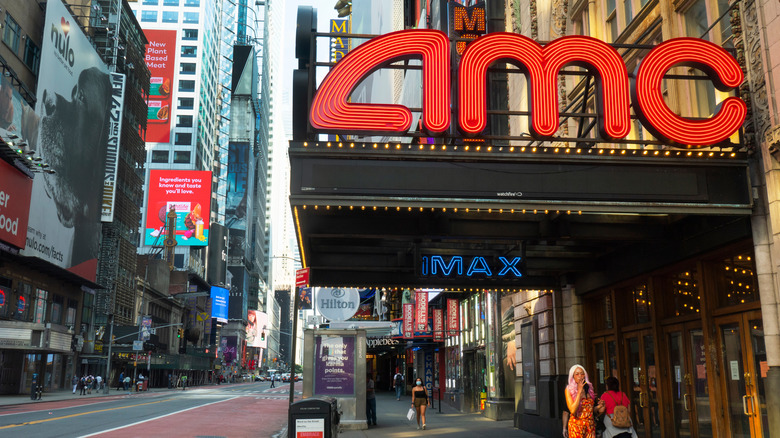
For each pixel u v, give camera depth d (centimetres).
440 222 1185
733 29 1059
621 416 953
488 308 2598
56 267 5416
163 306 10281
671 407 1326
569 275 1677
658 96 991
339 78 1004
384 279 1631
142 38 8550
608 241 1331
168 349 10475
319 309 2312
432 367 4362
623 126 998
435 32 1016
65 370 6284
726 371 1139
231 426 2255
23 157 4475
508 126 2042
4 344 4694
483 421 2311
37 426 2023
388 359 7662
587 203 1002
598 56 1016
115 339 7112
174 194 12075
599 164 1016
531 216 1185
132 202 8088
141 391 6744
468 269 1348
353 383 2164
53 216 5291
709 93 1160
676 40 1002
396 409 3297
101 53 7238
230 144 17925
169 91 13375
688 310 1274
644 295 1446
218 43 16650
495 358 2430
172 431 1969
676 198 1006
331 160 997
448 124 994
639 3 1386
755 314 1059
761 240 994
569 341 1716
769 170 974
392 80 4259
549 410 1720
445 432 1917
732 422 1119
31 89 5447
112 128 7056
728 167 1021
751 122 1020
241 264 17350
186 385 9794
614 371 1573
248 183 17838
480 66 1012
